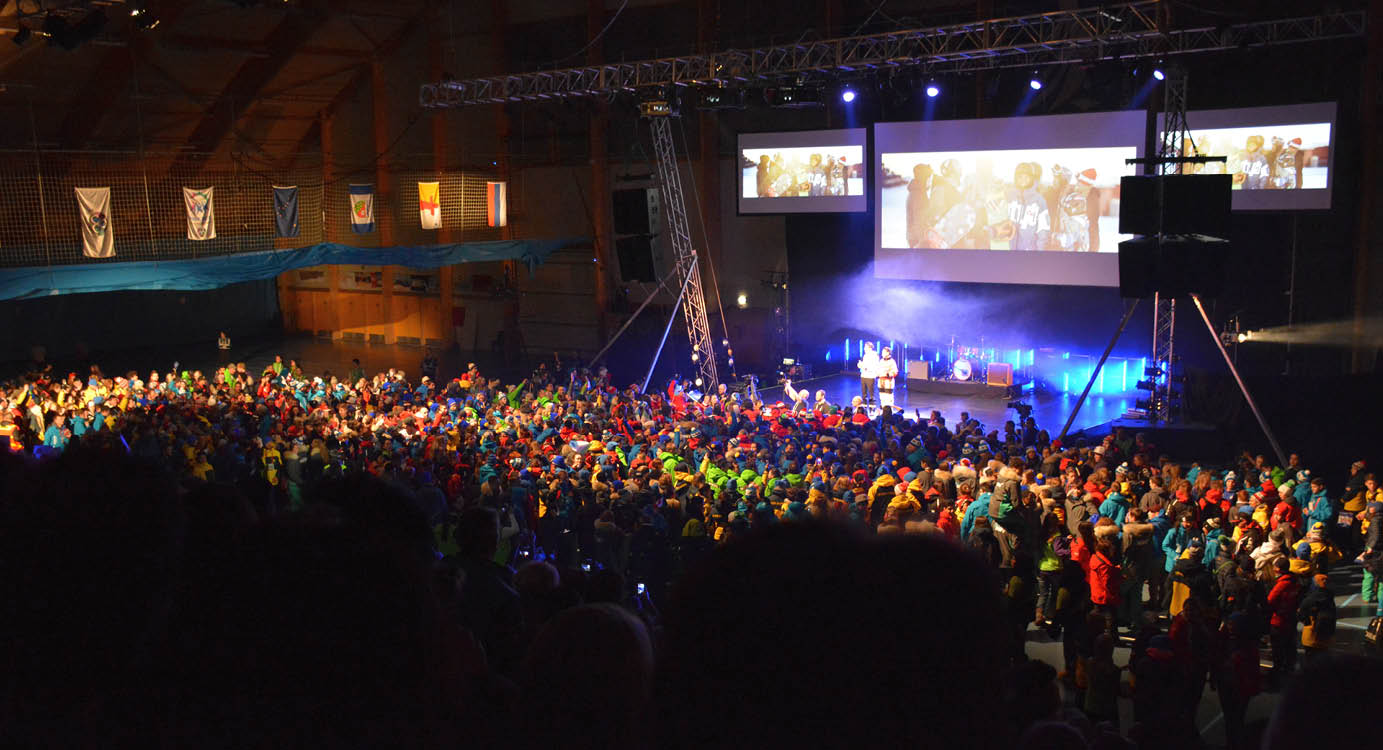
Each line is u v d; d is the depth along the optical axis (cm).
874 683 81
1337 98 2695
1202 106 3078
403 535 161
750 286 4125
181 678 106
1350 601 1586
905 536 89
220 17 3897
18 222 3950
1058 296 3466
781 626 83
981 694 82
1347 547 1759
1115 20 2533
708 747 83
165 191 4388
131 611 110
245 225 4644
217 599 109
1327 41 2889
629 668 138
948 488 1689
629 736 135
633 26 4144
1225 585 1259
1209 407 2478
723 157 4112
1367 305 2919
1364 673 87
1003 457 1947
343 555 111
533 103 4275
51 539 113
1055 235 3081
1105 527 1262
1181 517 1482
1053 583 1445
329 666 105
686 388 3375
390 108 4744
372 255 3966
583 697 136
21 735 109
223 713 106
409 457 1791
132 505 115
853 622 82
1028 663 625
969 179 3219
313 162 4884
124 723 107
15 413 2439
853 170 3469
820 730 81
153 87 4031
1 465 126
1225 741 1142
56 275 3231
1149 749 761
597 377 3544
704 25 3919
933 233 3309
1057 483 1650
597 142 4341
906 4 3531
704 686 84
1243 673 1045
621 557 1541
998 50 2703
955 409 3325
